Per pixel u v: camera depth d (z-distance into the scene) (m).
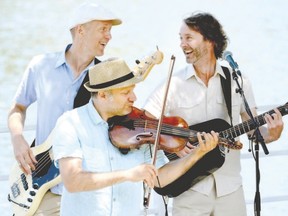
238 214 8.50
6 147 17.62
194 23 8.41
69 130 6.90
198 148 7.27
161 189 8.27
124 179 6.66
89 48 8.27
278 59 25.47
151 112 8.48
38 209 8.34
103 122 7.00
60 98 8.35
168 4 31.11
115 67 6.82
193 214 8.40
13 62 26.39
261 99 21.81
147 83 21.47
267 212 13.25
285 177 14.13
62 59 8.38
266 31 28.30
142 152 7.31
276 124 8.14
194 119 8.51
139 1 31.62
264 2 31.06
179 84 8.50
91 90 6.88
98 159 6.94
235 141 8.06
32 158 8.13
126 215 7.00
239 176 8.52
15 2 31.20
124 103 6.91
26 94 8.52
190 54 8.46
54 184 8.18
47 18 29.81
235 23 29.06
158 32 28.56
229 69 8.61
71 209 6.95
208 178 8.38
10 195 8.42
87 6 8.23
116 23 8.36
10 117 8.46
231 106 8.50
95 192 6.89
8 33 28.61
